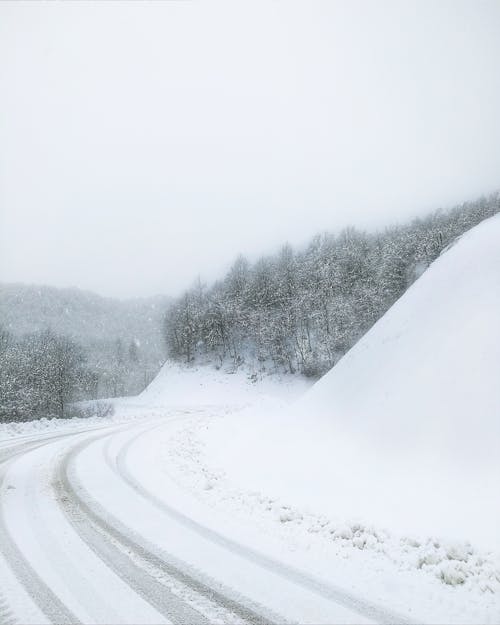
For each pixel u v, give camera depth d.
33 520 6.95
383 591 4.72
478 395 9.64
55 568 5.11
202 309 75.62
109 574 4.96
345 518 7.84
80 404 53.09
